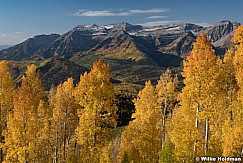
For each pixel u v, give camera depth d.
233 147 29.62
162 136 42.19
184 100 35.19
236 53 34.91
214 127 34.06
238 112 31.88
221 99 36.09
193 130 31.44
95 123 36.12
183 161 31.39
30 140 40.28
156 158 38.53
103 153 36.00
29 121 40.38
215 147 31.75
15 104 40.88
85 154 37.03
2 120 48.12
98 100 36.03
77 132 39.03
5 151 46.28
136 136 40.38
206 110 32.97
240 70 34.06
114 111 37.09
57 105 45.78
